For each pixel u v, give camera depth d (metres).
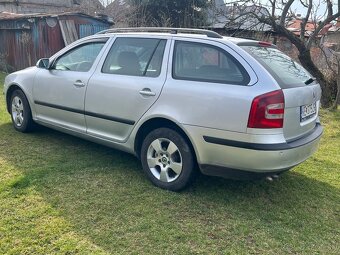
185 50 3.73
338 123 7.49
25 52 13.92
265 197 3.79
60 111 4.71
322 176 4.50
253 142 3.17
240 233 3.08
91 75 4.32
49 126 5.02
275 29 10.12
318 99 3.96
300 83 3.59
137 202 3.48
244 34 11.43
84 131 4.49
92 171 4.14
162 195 3.65
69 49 4.75
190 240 2.94
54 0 23.22
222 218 3.30
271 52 3.86
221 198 3.67
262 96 3.14
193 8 16.05
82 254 2.68
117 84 4.02
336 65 10.15
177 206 3.46
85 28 14.24
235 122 3.22
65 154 4.62
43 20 13.21
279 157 3.19
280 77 3.36
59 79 4.65
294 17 10.66
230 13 11.32
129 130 3.98
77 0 24.41
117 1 19.02
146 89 3.78
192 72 3.60
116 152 4.79
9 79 5.51
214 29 12.46
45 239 2.82
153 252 2.76
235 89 3.28
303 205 3.68
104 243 2.83
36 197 3.45
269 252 2.85
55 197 3.47
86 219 3.14
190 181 3.66
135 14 15.41
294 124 3.39
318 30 9.98
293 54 12.34
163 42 3.90
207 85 3.43
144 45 4.03
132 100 3.88
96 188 3.72
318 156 5.26
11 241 2.77
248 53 3.43
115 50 4.25
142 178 4.02
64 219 3.11
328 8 9.86
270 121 3.15
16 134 5.35
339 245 3.03
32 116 5.21
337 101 9.16
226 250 2.84
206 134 3.39
